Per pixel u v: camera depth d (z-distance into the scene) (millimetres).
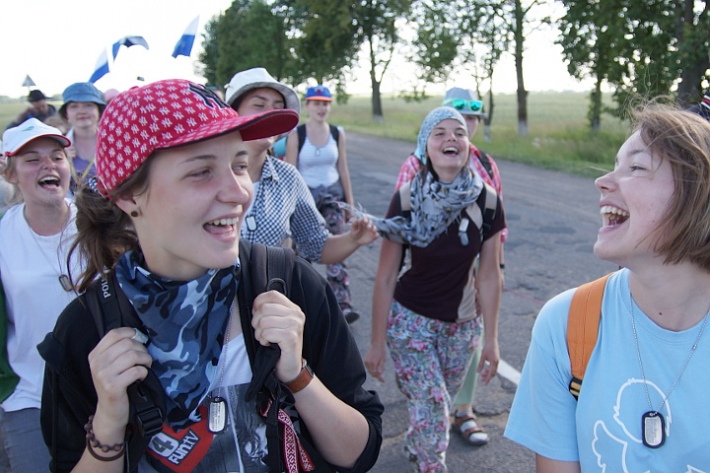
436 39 21359
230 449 1265
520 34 20734
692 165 1113
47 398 1287
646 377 1253
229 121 1122
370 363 2730
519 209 9047
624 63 14555
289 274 1360
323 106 5023
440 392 2641
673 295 1215
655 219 1146
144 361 1165
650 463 1247
